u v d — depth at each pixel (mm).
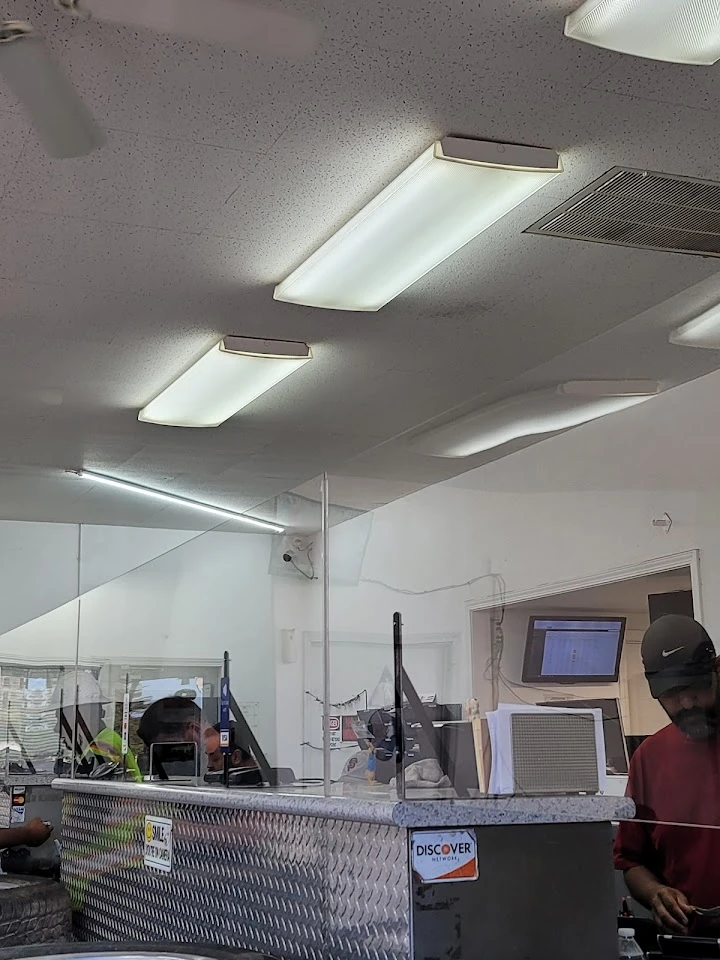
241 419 4645
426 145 2494
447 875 1346
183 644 2463
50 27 2047
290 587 1944
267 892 1729
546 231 2938
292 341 3738
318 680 1790
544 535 1597
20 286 3254
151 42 2094
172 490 6008
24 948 1700
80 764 2992
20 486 5871
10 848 3113
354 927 1460
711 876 2053
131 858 2352
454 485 1697
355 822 1478
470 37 2098
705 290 2113
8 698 5207
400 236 2832
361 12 2008
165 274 3184
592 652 1541
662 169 2625
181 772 2324
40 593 6789
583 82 2266
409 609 1597
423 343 3777
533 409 1699
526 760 1482
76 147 2080
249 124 2391
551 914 1384
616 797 1442
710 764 1497
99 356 3854
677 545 1549
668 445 1560
